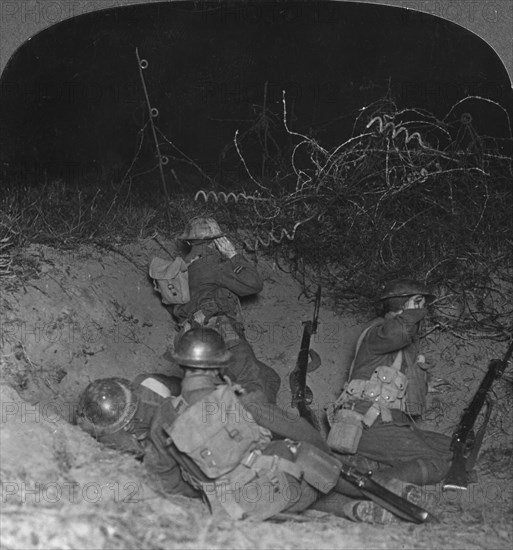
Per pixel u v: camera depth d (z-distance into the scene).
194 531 3.68
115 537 3.55
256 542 3.67
